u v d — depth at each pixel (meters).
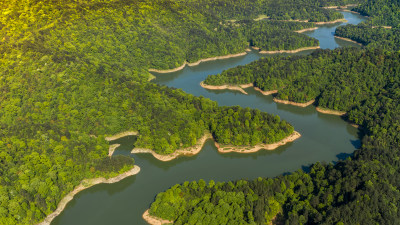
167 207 188.88
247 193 194.75
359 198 179.62
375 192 182.12
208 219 176.00
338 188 191.12
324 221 169.88
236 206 183.38
